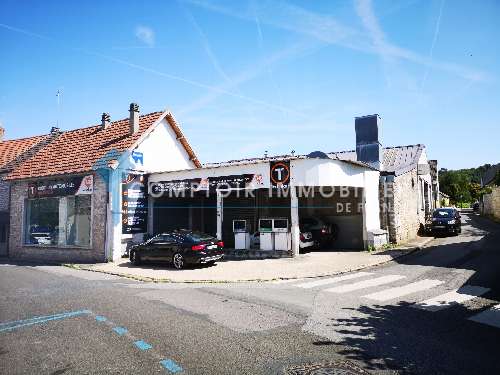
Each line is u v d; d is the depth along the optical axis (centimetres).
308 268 1224
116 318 672
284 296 825
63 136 2312
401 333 558
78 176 1741
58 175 1784
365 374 420
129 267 1414
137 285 1027
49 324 651
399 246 1722
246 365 451
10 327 641
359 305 726
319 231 1678
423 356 470
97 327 623
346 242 1784
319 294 837
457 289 838
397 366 441
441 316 641
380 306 716
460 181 6619
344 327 590
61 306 782
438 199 3659
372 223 1741
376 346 506
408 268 1157
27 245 1908
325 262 1337
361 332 565
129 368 453
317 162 1452
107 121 2108
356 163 1584
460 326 586
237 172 1556
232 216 2041
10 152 2495
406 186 2034
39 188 1892
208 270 1262
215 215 2081
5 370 462
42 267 1520
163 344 530
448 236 2097
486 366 437
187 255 1303
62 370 455
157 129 1919
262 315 666
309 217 1778
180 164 2066
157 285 1022
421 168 2375
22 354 513
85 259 1677
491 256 1274
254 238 1717
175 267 1346
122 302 802
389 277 1023
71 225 1766
